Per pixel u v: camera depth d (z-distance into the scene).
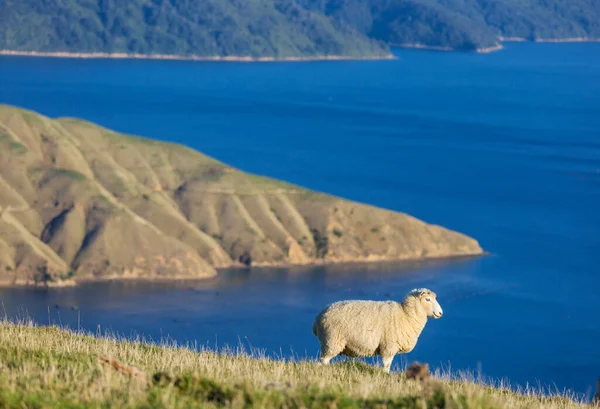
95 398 17.61
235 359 28.22
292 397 18.08
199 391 18.81
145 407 17.20
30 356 22.83
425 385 19.58
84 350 26.30
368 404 18.41
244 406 17.91
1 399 17.12
